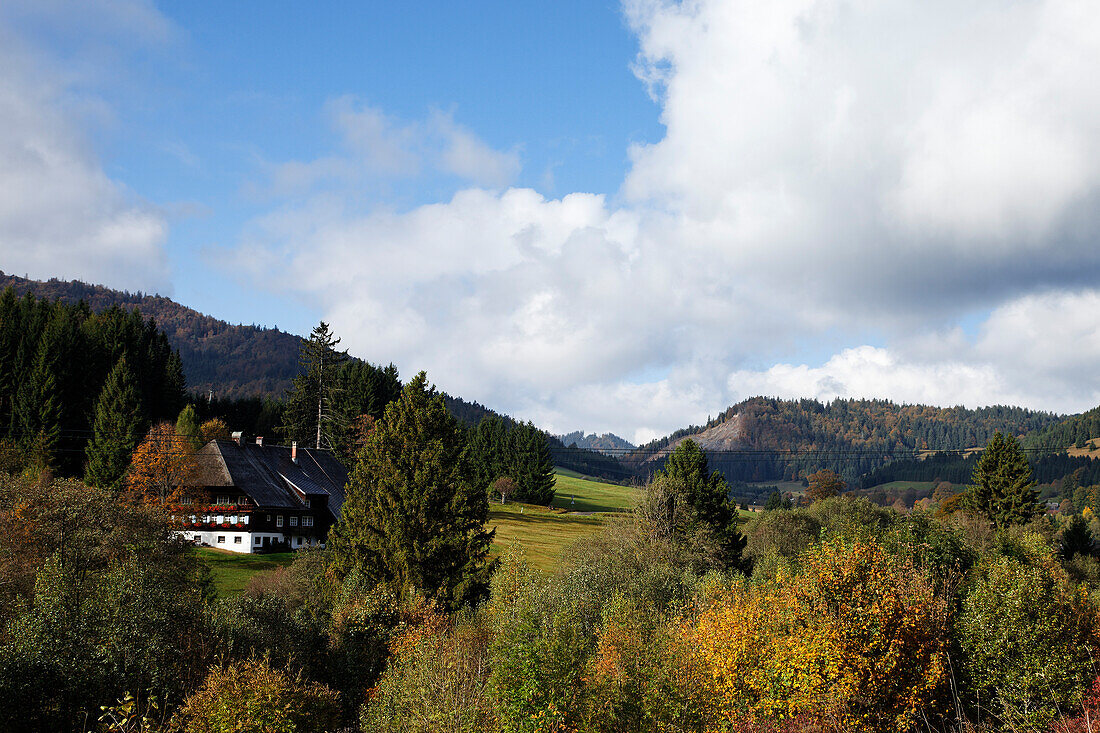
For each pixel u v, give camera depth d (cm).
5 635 3152
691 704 2433
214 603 4088
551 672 2331
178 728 2748
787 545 6831
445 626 4141
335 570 4900
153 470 7375
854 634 2155
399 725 2794
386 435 5078
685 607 3684
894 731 2127
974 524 7406
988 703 2294
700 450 7194
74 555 3928
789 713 2275
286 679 2886
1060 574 2798
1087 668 2359
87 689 2869
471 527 5003
